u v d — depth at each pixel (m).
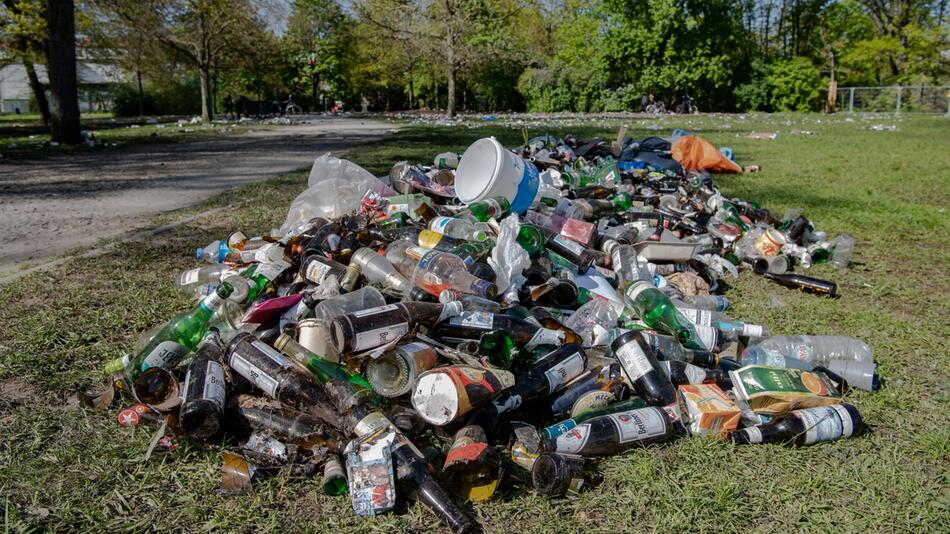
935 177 10.16
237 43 29.45
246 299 3.06
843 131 21.50
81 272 4.39
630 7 40.78
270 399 2.42
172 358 2.66
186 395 2.27
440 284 2.99
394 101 54.72
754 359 3.06
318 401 2.30
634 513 2.09
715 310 3.92
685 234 5.15
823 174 10.40
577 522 2.04
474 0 29.34
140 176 9.83
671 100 42.59
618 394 2.59
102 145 15.37
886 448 2.52
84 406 2.62
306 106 49.53
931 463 2.45
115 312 3.62
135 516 2.01
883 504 2.17
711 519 2.06
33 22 16.28
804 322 3.87
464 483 2.14
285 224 4.51
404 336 2.51
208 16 26.66
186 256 4.83
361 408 2.21
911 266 5.30
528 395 2.55
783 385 2.64
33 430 2.44
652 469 2.29
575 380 2.73
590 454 2.34
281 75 45.88
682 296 3.86
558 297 3.39
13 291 3.94
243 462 2.16
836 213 7.30
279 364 2.38
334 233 3.48
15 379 2.84
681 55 39.81
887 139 17.91
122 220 6.36
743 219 5.84
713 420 2.49
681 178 7.14
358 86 49.38
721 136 18.53
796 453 2.45
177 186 8.79
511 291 3.11
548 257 3.69
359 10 28.41
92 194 8.09
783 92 41.75
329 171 4.84
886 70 46.81
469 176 4.20
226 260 3.96
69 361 3.04
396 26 29.08
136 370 2.62
